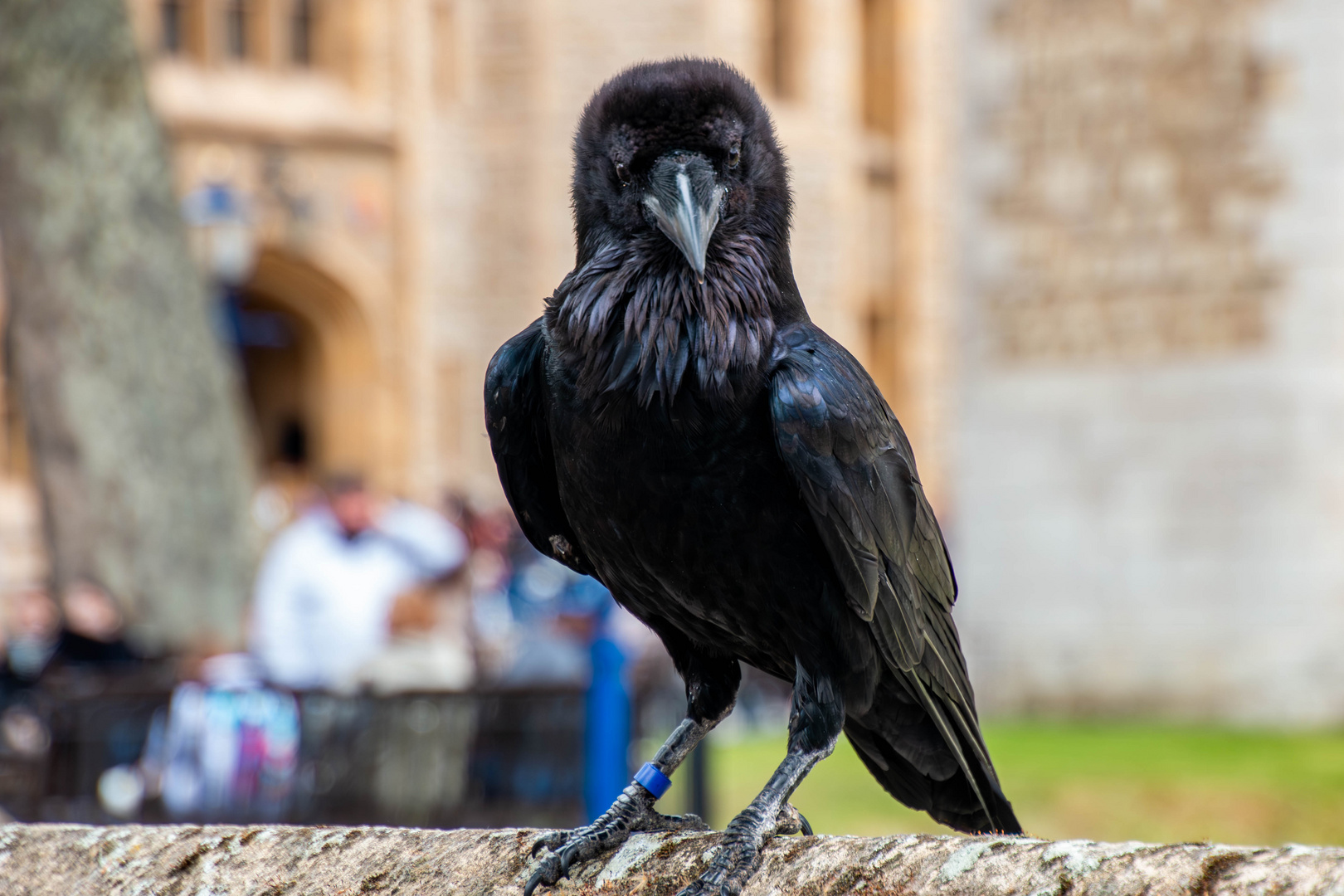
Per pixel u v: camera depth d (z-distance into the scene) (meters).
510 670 8.91
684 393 3.35
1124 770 10.60
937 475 36.91
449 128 30.55
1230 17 13.74
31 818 8.28
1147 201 14.12
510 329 30.31
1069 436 14.38
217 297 20.88
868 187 36.03
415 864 3.34
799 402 3.37
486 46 30.25
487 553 16.98
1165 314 14.03
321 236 29.92
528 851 3.27
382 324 30.50
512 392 3.72
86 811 8.22
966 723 3.87
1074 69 14.43
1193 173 13.95
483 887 3.24
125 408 13.77
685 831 3.28
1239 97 13.75
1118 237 14.23
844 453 3.44
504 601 14.62
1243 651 13.62
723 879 2.96
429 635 9.23
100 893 3.54
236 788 8.13
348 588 10.33
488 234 30.50
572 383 3.46
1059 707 14.27
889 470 3.62
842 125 34.00
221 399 14.28
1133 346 14.15
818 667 3.51
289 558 10.48
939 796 4.04
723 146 3.47
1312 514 13.48
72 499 13.70
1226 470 13.77
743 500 3.42
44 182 13.73
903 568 3.64
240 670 9.28
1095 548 14.22
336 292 30.27
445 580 10.94
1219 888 2.41
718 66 3.61
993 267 14.76
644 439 3.38
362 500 10.60
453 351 30.70
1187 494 13.90
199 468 13.99
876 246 36.34
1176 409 13.95
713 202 3.37
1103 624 14.15
